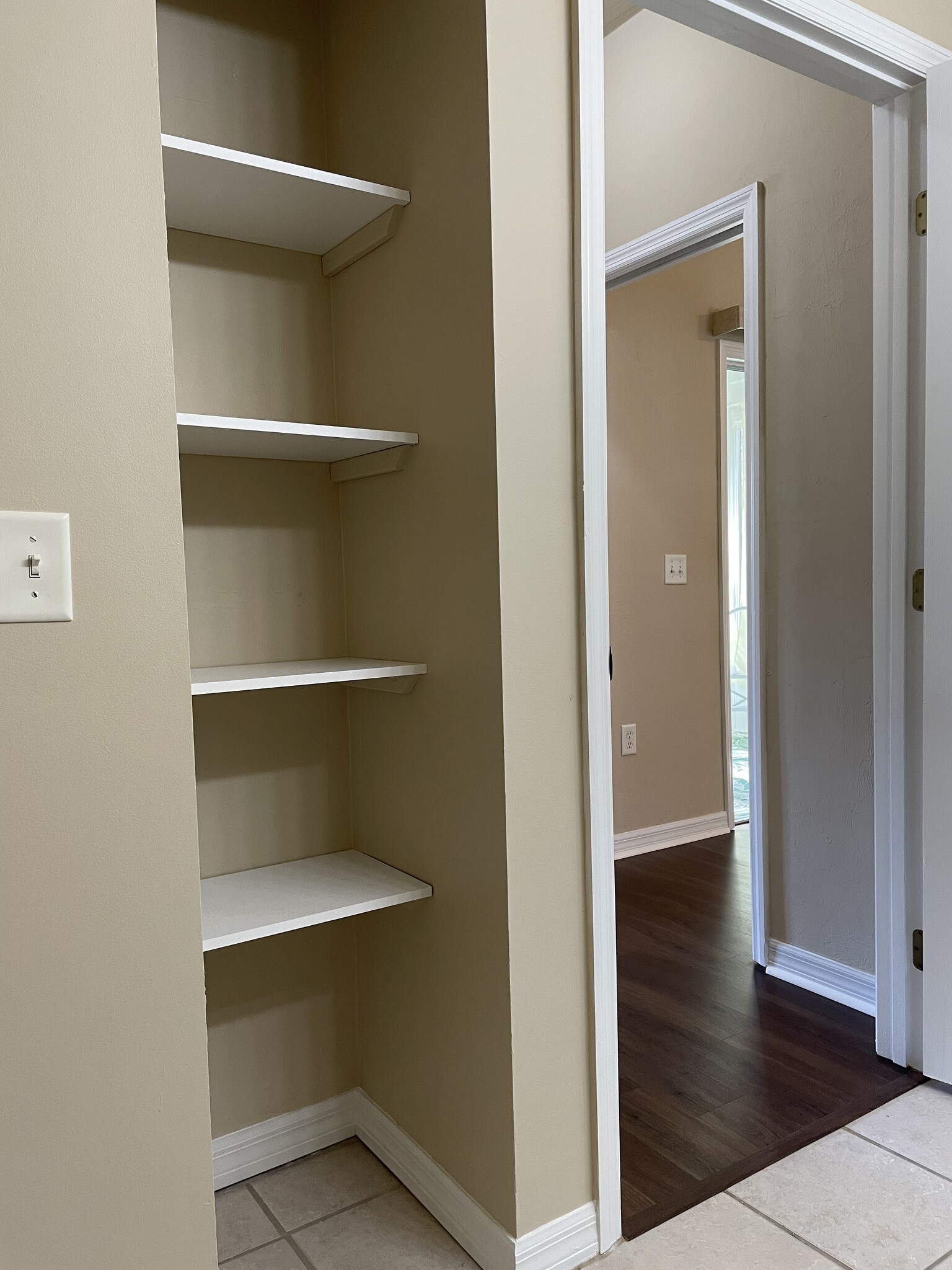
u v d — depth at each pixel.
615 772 3.67
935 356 1.90
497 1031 1.45
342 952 1.87
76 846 1.03
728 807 4.06
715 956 2.73
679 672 3.85
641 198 2.88
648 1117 1.91
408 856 1.68
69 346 1.01
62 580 1.01
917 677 2.01
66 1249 1.05
